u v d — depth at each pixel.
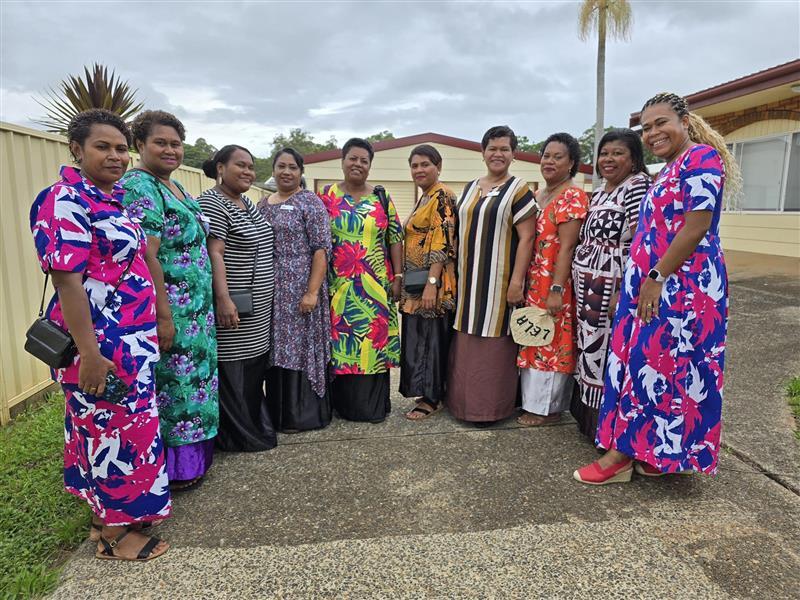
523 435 3.21
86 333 1.84
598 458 2.89
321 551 2.13
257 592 1.91
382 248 3.35
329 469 2.81
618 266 2.84
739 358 4.45
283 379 3.27
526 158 14.27
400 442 3.14
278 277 3.13
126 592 1.92
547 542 2.16
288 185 3.16
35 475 2.74
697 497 2.48
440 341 3.48
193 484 2.63
